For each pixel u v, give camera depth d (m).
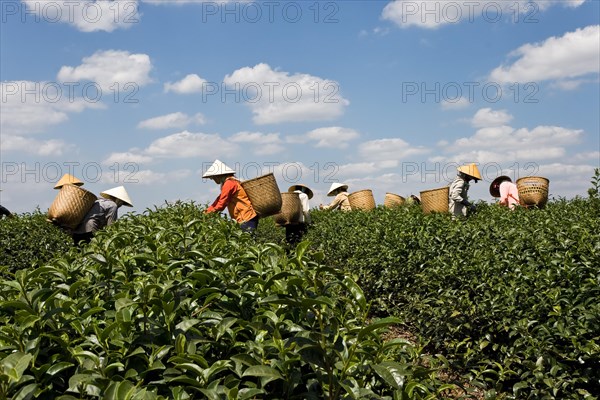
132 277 3.56
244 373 2.48
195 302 3.14
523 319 5.58
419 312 7.37
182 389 2.46
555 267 6.05
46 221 12.33
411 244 8.62
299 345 2.54
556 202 13.57
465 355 5.72
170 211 9.97
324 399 2.59
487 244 7.54
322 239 13.03
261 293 3.22
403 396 2.63
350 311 3.22
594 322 5.17
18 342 2.61
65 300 3.05
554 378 5.18
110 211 11.77
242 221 11.36
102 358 2.67
